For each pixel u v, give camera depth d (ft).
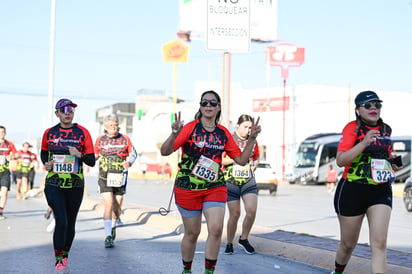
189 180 18.98
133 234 35.65
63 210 22.93
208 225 18.89
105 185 30.45
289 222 46.09
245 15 36.45
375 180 17.79
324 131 185.98
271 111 189.57
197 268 24.26
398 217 53.47
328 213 55.67
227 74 36.63
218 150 19.06
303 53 169.68
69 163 23.21
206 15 36.11
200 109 19.35
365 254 23.95
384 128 18.28
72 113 23.36
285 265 24.95
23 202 62.28
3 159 45.11
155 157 221.87
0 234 35.17
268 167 92.43
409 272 20.98
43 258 26.48
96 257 26.94
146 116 218.79
